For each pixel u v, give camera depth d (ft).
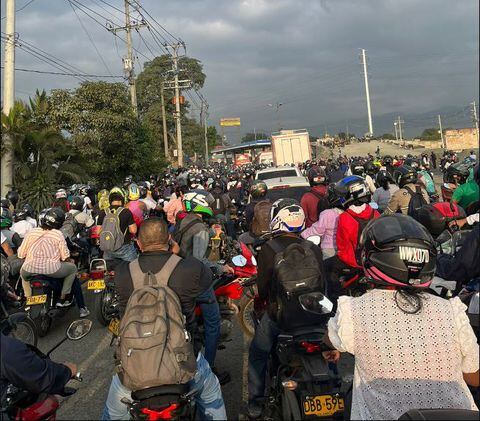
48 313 21.06
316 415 9.53
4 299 16.42
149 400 8.77
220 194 38.75
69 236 26.30
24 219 29.04
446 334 7.65
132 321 9.16
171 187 57.57
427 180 39.52
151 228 10.91
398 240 7.73
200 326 14.65
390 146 310.04
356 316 7.81
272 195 35.09
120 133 78.33
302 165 92.07
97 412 14.37
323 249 17.79
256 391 11.79
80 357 19.01
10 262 22.07
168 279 10.40
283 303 10.86
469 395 7.75
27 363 8.78
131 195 22.91
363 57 302.45
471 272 10.77
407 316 7.70
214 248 19.65
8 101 53.42
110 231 21.02
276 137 94.84
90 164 68.23
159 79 230.07
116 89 79.56
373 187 39.29
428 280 7.86
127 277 10.40
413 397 7.52
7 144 52.90
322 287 11.24
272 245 12.01
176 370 8.96
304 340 10.05
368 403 7.63
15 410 9.65
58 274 21.01
